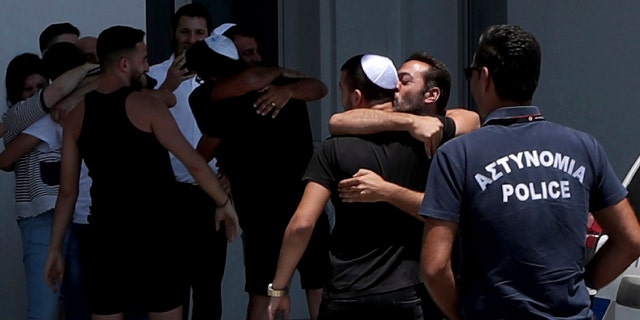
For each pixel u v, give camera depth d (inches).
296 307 417.7
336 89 441.4
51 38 331.9
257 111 277.6
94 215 266.2
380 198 215.3
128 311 269.7
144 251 262.8
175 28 335.3
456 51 468.1
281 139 281.3
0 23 348.8
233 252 411.5
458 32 468.1
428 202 178.1
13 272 350.9
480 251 176.4
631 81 433.7
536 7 437.4
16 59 319.9
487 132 179.2
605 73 437.4
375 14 448.1
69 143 270.4
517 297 173.9
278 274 224.7
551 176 176.2
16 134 308.7
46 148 306.7
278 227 282.0
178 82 309.1
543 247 174.4
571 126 437.1
